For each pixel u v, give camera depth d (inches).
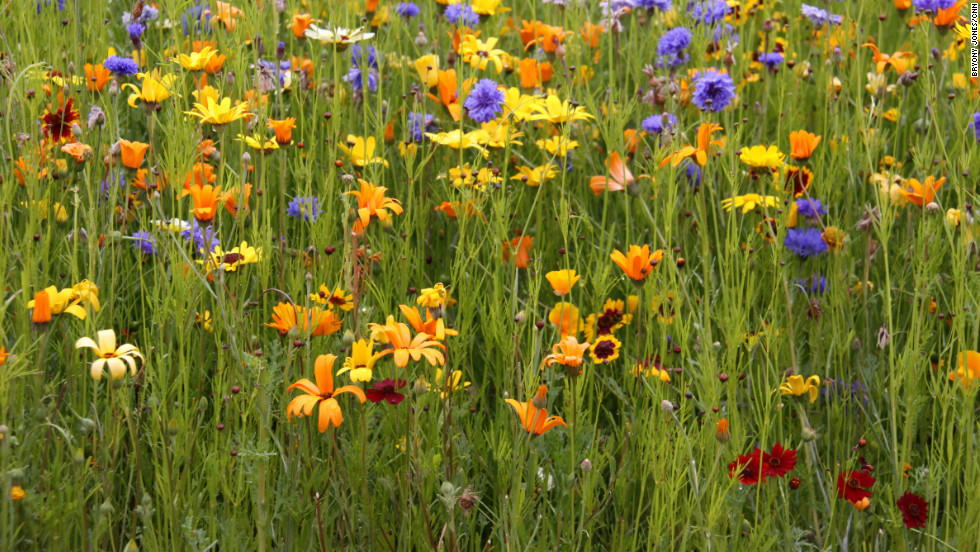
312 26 133.8
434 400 92.7
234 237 113.3
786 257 124.0
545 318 116.0
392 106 149.8
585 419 100.3
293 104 140.5
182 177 95.7
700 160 105.0
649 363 101.8
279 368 92.0
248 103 116.7
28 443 78.7
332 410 77.4
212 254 93.0
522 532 87.8
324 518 92.0
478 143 127.0
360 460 89.2
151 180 103.2
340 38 131.8
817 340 112.7
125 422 90.2
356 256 90.9
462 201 110.3
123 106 133.9
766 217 109.6
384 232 108.9
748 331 105.9
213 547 89.3
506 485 91.7
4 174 98.0
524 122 135.9
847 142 132.4
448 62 150.6
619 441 102.3
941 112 146.9
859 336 122.3
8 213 92.7
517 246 108.7
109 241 97.7
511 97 123.7
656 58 160.1
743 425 100.1
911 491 103.3
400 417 93.9
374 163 116.6
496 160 134.1
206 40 150.3
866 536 104.4
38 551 79.4
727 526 96.9
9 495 72.3
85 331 83.9
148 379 85.9
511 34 179.8
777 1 187.5
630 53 157.6
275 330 102.9
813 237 122.2
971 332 114.4
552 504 98.2
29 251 86.6
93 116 105.0
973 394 95.7
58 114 109.4
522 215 132.6
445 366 91.3
